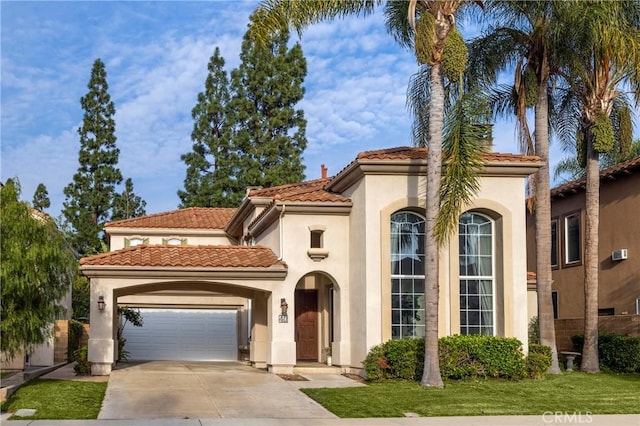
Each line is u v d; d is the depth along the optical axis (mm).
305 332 25484
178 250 22672
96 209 46406
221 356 30188
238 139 44250
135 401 16125
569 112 24703
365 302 20547
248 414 14930
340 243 22344
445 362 19516
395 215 21266
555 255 31500
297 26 19578
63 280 17531
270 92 45188
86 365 20719
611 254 27406
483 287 21422
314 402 16422
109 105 47000
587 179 23328
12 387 16812
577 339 25203
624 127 23203
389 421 14328
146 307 29984
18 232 16234
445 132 19125
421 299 21125
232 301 29906
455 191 18625
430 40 18453
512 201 21344
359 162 20562
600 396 17391
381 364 19625
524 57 22703
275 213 22656
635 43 20859
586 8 20656
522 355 20172
